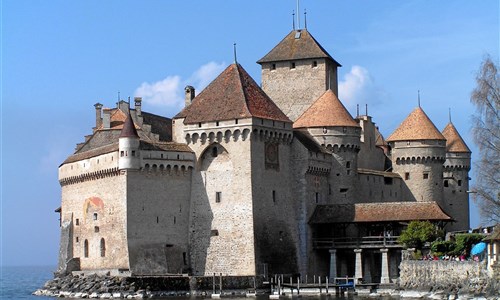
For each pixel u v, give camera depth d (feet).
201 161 412.16
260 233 401.90
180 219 405.39
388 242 414.41
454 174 546.26
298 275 419.74
